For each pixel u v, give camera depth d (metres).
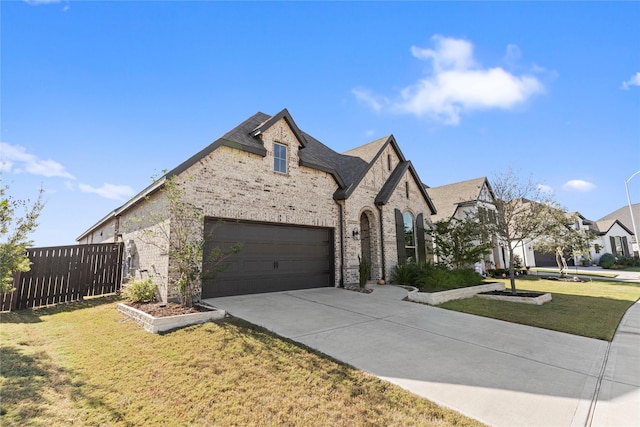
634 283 18.70
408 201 17.73
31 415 3.74
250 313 8.17
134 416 3.79
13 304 9.69
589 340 7.10
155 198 10.24
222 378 4.68
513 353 6.11
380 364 5.32
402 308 9.67
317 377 4.76
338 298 10.88
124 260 12.24
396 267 15.52
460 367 5.30
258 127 11.61
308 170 13.16
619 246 39.72
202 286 9.78
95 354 5.65
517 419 3.75
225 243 10.41
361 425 3.61
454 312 9.47
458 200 24.27
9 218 6.91
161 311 7.57
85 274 11.39
